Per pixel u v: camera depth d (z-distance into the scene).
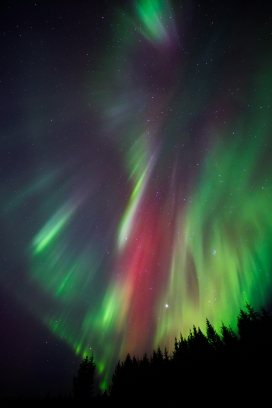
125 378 35.50
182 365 32.06
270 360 23.00
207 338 36.50
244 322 30.92
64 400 29.94
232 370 24.70
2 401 27.23
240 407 17.91
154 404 24.52
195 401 21.81
